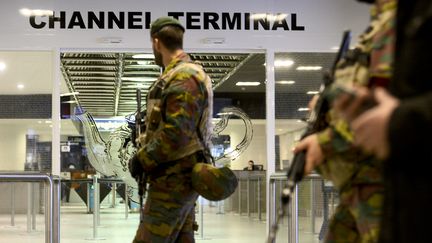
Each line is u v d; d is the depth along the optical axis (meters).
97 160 6.25
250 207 6.38
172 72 2.75
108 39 5.84
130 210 6.48
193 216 2.95
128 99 6.24
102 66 6.14
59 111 6.00
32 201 6.07
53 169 6.02
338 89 1.21
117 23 5.86
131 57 6.11
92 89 6.17
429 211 1.00
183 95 2.67
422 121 0.94
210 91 2.85
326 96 1.50
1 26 5.80
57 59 5.87
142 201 2.78
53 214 3.52
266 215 6.19
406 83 1.04
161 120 2.70
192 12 5.92
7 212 6.15
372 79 1.37
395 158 0.99
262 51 6.05
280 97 6.09
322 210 4.96
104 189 6.38
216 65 6.15
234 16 5.97
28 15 5.82
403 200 1.03
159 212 2.70
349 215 1.60
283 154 6.10
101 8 5.86
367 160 1.46
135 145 3.20
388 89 1.16
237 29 5.97
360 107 1.10
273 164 6.09
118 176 6.35
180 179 2.70
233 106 6.22
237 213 6.51
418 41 1.03
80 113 6.16
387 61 1.33
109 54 6.02
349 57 1.51
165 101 2.69
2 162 6.05
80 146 6.19
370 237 1.47
